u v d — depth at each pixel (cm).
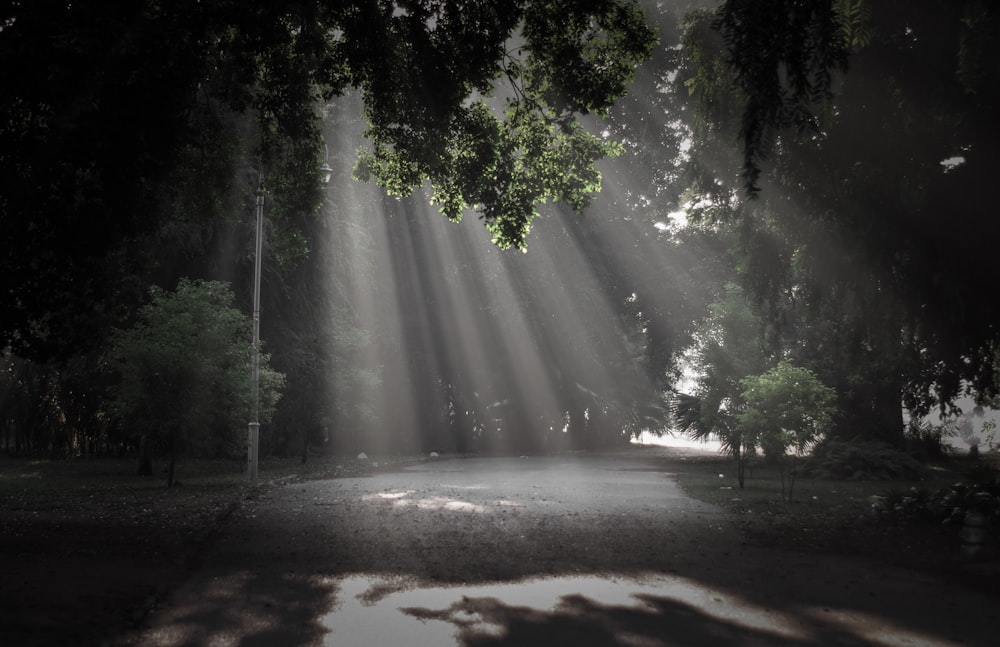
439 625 661
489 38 1361
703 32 1415
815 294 1495
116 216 1258
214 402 2089
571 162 1573
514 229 1597
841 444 2784
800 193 1384
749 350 2130
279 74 1436
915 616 696
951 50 1139
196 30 1148
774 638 623
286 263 1733
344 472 2730
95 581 823
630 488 2081
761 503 1709
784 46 814
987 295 1248
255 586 814
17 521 1339
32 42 1052
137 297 1608
